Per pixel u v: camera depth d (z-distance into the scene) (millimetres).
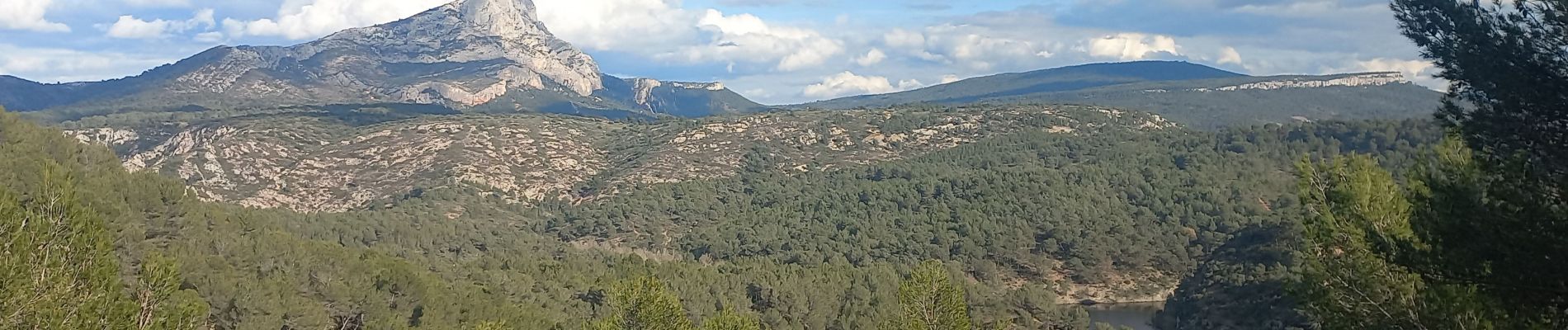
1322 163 14398
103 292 13000
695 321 41750
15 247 12273
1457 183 10062
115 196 31703
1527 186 9375
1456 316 10195
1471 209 9484
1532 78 9516
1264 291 40844
